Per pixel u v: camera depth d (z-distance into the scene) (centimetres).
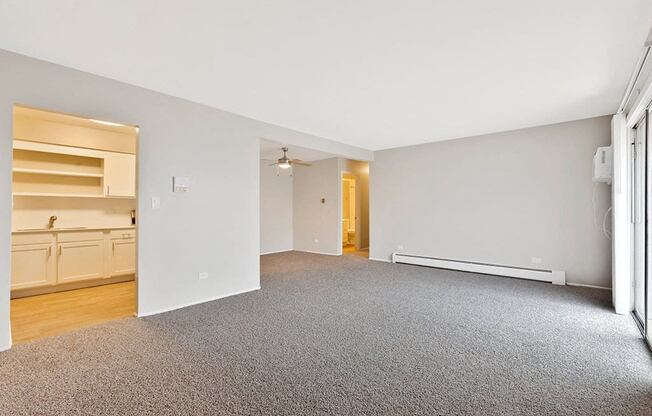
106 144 480
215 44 244
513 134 510
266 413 173
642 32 226
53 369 220
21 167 437
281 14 205
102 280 472
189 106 367
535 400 184
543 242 484
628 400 184
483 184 541
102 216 506
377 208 685
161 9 199
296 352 247
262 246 781
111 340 268
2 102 247
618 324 304
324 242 789
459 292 421
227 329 294
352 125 482
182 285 360
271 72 295
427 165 609
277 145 589
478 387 198
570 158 461
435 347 256
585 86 328
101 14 205
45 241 411
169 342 265
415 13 205
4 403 181
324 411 175
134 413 173
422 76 304
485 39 237
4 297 249
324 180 791
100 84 299
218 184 396
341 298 395
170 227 350
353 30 225
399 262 641
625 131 335
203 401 183
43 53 257
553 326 300
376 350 251
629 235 336
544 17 209
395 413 173
